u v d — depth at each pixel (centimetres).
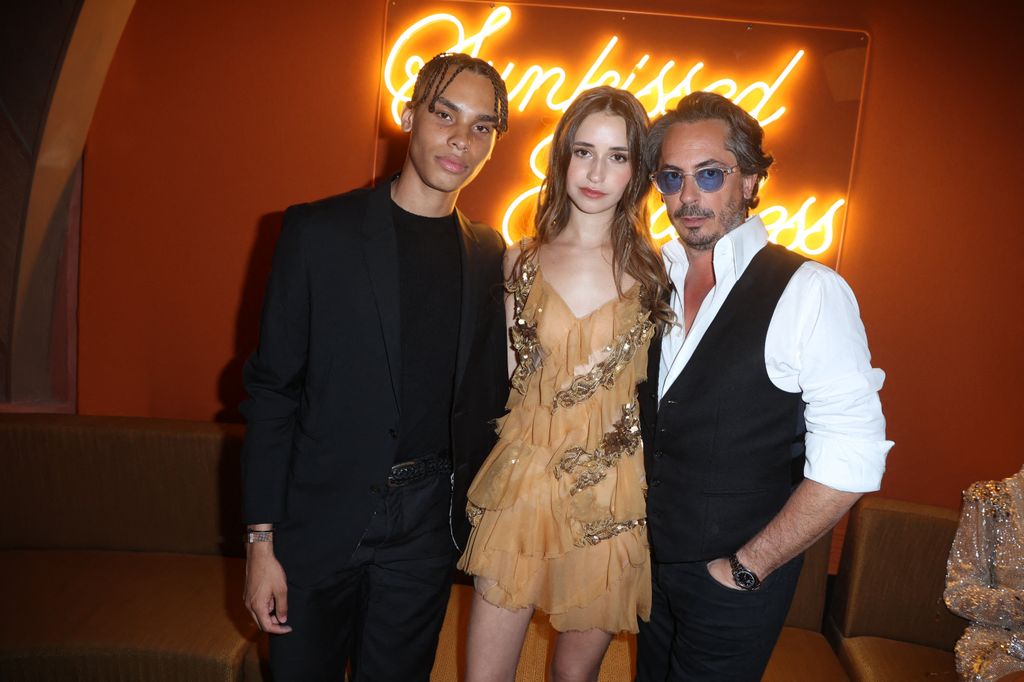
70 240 320
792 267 172
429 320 186
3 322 307
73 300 324
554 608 188
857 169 310
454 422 188
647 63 307
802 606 269
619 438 188
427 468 192
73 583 253
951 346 314
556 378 188
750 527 174
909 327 315
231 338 324
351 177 315
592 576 188
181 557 276
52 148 294
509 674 196
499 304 197
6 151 286
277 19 310
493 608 192
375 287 179
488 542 187
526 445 190
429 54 309
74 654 222
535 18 306
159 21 311
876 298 315
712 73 307
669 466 180
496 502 187
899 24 304
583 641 200
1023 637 212
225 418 328
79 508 276
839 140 307
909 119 307
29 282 308
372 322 180
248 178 317
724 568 175
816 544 268
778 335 168
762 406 172
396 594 195
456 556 203
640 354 190
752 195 183
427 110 177
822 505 162
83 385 328
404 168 187
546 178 196
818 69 305
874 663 242
